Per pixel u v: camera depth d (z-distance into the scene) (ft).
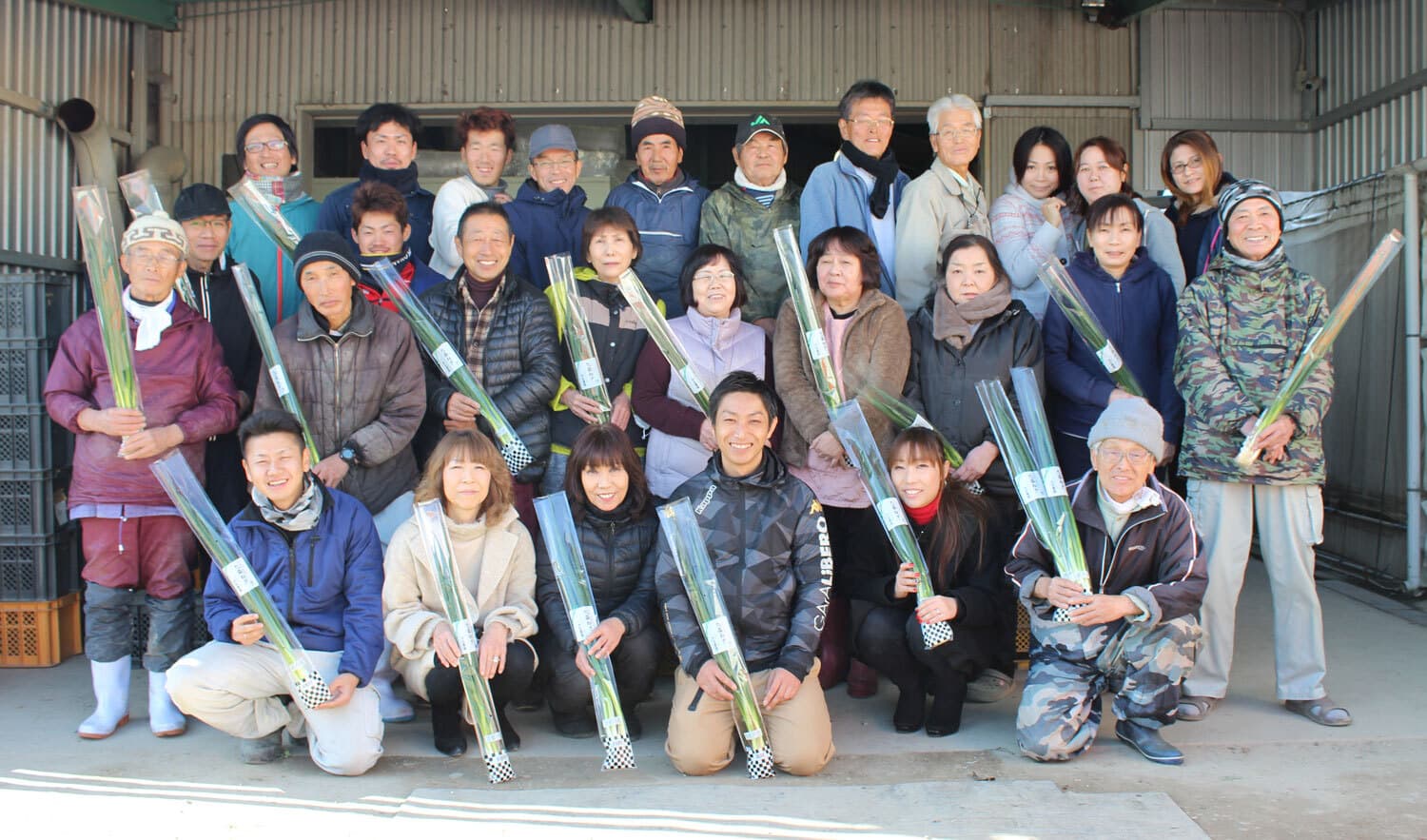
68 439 12.24
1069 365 10.87
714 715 8.92
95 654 9.89
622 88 18.33
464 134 12.57
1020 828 7.72
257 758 9.18
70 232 16.19
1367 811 8.09
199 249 11.25
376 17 18.37
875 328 10.64
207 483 11.17
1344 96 17.54
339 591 9.48
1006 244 11.82
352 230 11.78
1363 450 15.55
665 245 12.16
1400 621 13.21
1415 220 13.94
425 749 9.59
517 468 10.44
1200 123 18.28
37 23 15.67
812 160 21.62
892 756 9.29
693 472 10.77
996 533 10.08
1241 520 10.12
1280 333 10.07
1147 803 8.07
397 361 10.41
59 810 8.21
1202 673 10.22
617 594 9.86
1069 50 18.29
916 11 18.25
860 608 10.30
